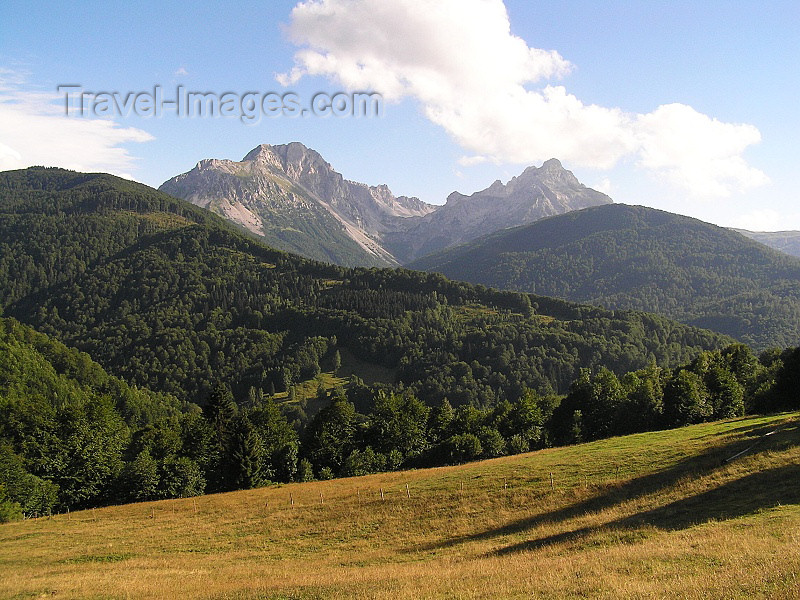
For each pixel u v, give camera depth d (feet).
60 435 243.19
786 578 50.75
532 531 116.16
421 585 74.54
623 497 125.49
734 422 198.29
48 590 94.84
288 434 298.15
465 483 168.14
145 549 139.85
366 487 189.67
